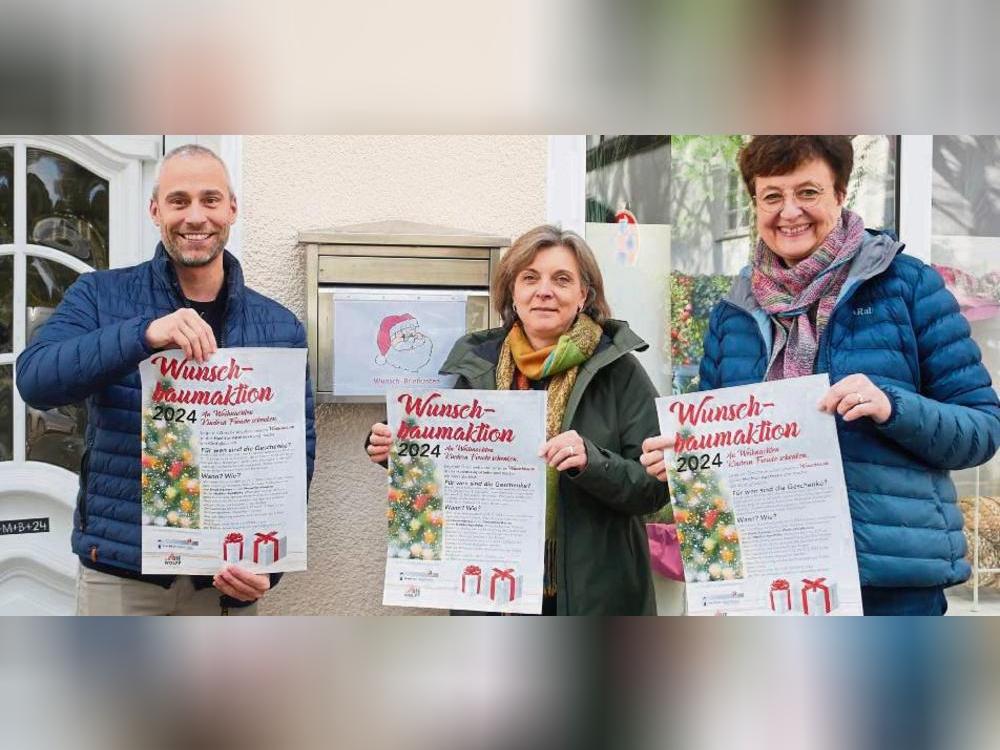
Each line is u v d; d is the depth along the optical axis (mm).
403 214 2625
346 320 2500
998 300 2764
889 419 2006
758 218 2256
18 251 2678
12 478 2674
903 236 2748
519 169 2662
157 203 2254
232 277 2305
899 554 2121
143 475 2219
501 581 2184
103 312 2246
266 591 2463
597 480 2107
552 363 2211
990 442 2061
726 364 2301
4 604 2689
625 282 2713
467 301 2527
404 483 2219
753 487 2123
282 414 2246
